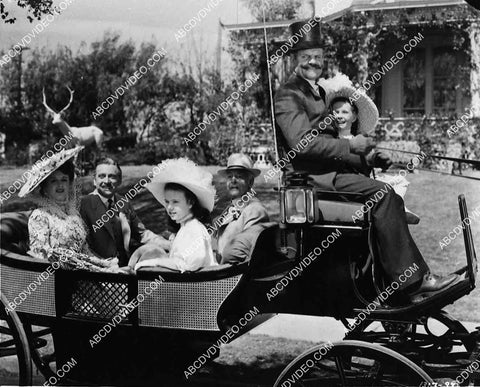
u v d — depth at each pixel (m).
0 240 5.69
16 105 10.83
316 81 5.55
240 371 6.47
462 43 10.78
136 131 10.80
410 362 4.47
